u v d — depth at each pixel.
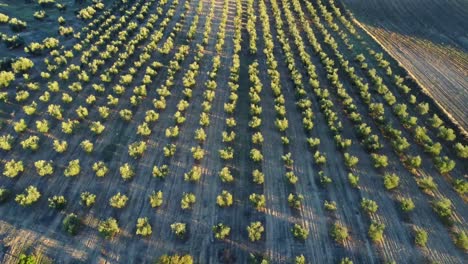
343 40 68.31
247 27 70.06
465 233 34.41
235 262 32.31
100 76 54.75
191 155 42.78
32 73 55.59
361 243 33.75
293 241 33.94
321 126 47.38
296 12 79.00
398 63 59.72
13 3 75.50
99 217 35.78
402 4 82.25
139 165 41.38
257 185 39.16
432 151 41.91
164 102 49.62
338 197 38.09
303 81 56.28
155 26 71.50
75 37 65.00
